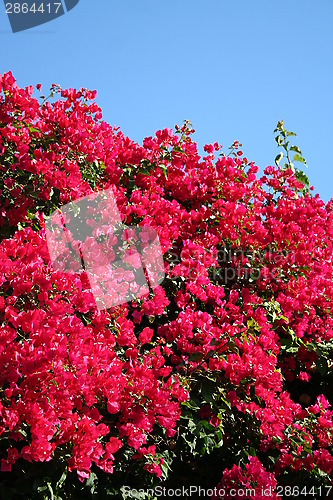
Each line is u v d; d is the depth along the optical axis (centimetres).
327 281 507
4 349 300
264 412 383
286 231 521
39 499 305
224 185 519
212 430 372
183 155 546
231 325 423
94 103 548
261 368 392
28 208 431
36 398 293
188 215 484
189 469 383
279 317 471
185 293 437
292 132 612
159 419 344
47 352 297
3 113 463
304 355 485
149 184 498
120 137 567
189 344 393
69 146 473
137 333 420
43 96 533
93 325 365
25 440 310
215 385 390
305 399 492
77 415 310
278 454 399
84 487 326
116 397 327
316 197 596
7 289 342
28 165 434
